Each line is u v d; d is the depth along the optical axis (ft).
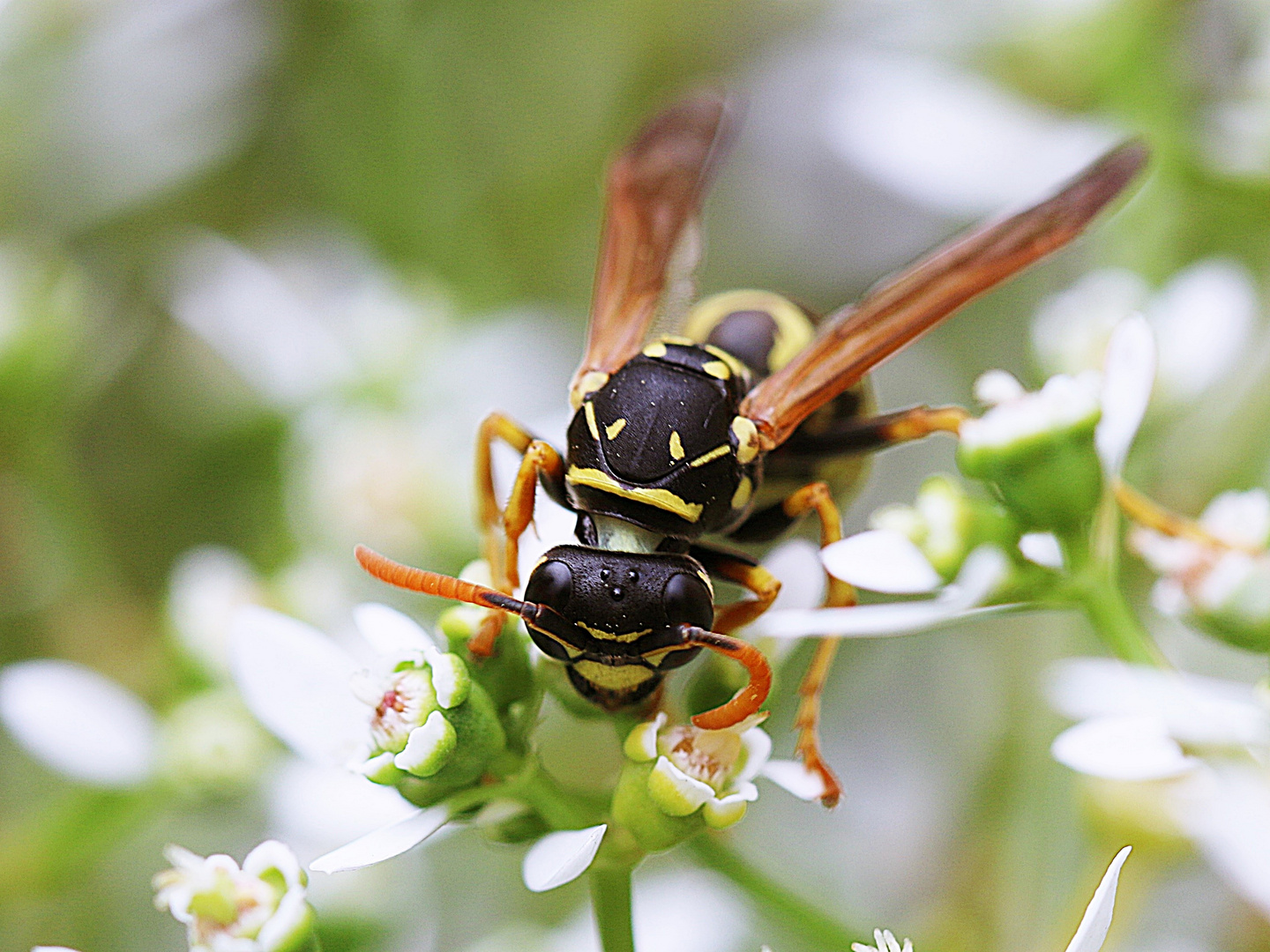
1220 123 0.34
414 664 0.27
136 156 0.39
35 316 0.35
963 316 0.37
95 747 0.32
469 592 0.26
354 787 0.31
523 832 0.27
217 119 0.39
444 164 0.38
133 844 0.34
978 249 0.28
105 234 0.40
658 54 0.39
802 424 0.29
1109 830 0.30
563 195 0.39
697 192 0.30
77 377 0.36
